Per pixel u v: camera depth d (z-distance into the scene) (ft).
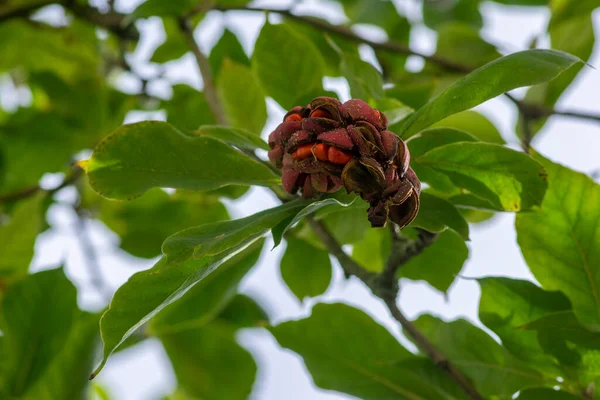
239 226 4.57
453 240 5.24
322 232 5.19
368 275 5.07
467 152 4.79
